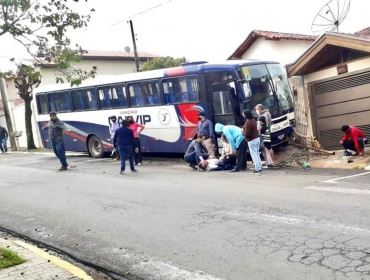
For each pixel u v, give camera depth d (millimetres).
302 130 16766
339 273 5066
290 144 15938
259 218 7641
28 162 20891
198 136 14555
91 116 19625
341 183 10164
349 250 5734
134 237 7305
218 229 7250
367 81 14672
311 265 5387
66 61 6254
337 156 14117
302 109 16719
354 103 15141
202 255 6152
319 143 15688
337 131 15742
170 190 10930
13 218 9484
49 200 11039
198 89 15594
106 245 7059
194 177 12766
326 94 15898
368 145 14930
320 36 14648
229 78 14828
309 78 16344
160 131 17078
